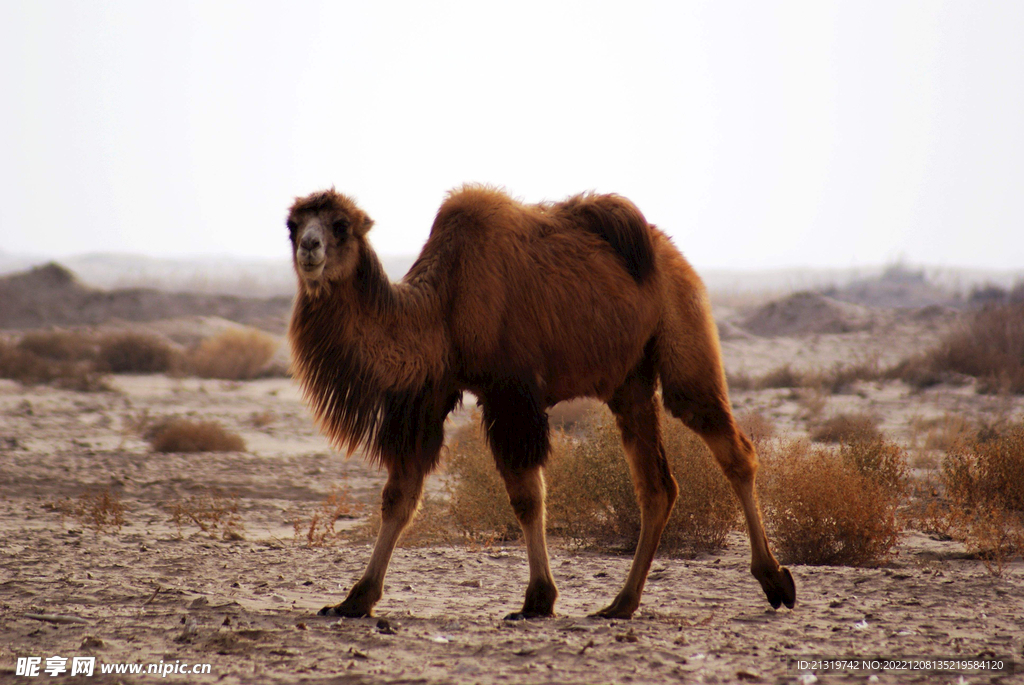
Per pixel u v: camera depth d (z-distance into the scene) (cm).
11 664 1853
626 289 2491
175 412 9450
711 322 2664
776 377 11906
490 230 2389
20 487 5281
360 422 2264
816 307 18900
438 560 3278
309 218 2178
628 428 2614
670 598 2650
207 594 2606
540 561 2334
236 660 1877
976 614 2392
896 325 16588
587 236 2506
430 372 2288
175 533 3969
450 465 4159
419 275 2344
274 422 8762
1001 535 3416
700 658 1897
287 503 4934
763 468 3834
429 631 2136
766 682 1734
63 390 11412
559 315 2388
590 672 1780
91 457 6425
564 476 3694
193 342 17375
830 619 2344
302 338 2250
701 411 2561
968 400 9088
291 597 2634
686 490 3547
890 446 4503
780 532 3450
